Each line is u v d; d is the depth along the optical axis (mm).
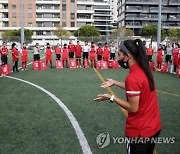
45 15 79062
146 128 2295
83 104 7258
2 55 15172
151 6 85688
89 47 18328
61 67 17578
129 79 2264
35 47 16953
